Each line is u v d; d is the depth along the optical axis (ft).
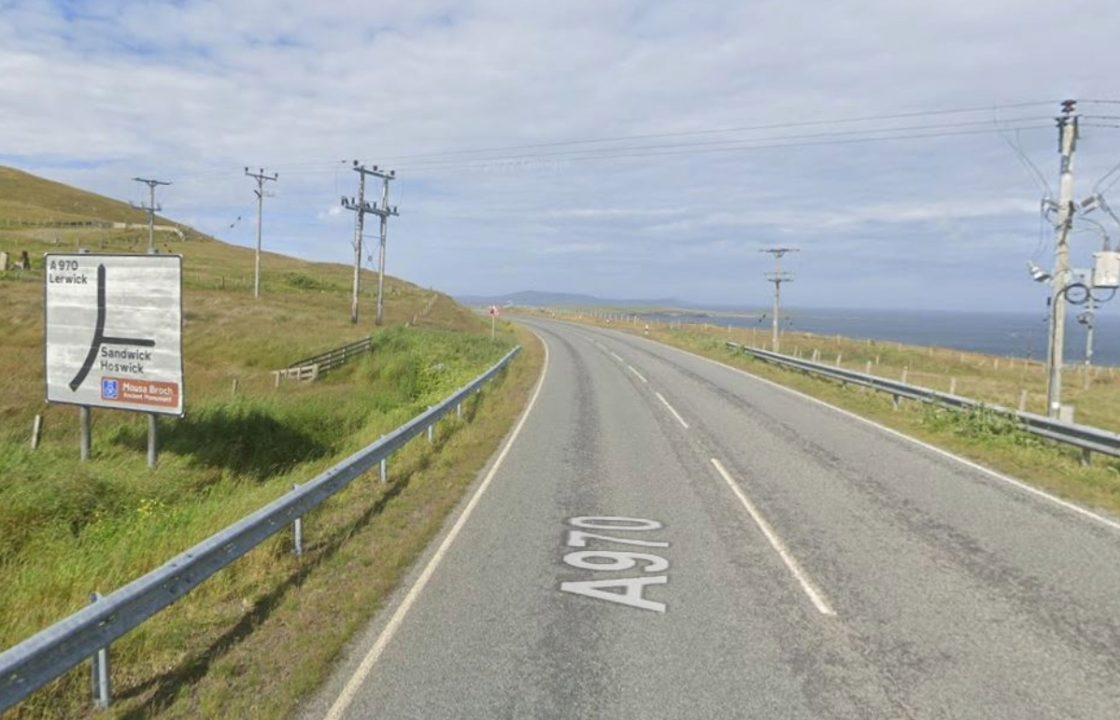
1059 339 51.44
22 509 31.17
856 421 55.26
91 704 15.11
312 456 53.16
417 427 41.24
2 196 445.37
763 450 43.55
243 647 17.71
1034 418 44.98
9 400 59.57
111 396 44.39
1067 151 50.60
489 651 17.26
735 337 222.07
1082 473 37.32
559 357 121.29
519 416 57.62
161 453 47.19
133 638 17.92
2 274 159.94
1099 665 16.69
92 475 36.76
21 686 12.51
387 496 33.47
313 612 19.72
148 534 27.53
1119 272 49.75
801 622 18.95
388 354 110.42
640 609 19.80
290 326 142.31
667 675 16.06
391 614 19.54
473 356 112.98
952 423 50.47
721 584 21.74
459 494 33.12
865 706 14.83
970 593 21.03
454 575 22.54
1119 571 22.95
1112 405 88.17
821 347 193.77
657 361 114.42
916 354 190.19
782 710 14.64
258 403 61.72
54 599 20.51
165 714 14.70
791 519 28.91
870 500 31.89
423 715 14.46
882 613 19.58
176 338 42.91
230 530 20.21
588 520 28.78
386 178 162.50
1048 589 21.38
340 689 15.52
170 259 42.70
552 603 20.25
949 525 28.12
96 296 44.37
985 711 14.67
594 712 14.52
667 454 42.37
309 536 26.96
